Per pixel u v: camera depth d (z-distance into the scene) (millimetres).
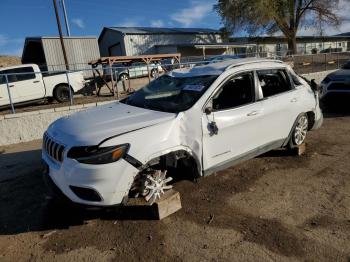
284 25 33688
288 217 3457
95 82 13828
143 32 32812
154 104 4016
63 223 3545
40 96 11914
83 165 3031
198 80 4133
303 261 2762
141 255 2936
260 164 5023
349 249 2883
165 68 15898
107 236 3250
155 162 3385
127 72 14398
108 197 3094
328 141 6105
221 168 4023
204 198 3963
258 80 4445
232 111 4004
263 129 4457
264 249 2939
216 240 3107
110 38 34000
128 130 3270
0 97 11062
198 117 3674
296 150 5254
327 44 44125
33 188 4605
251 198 3930
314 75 15562
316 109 5492
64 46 22688
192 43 35344
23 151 7070
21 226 3531
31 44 26844
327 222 3322
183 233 3238
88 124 3492
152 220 3488
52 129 3719
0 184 4832
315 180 4363
